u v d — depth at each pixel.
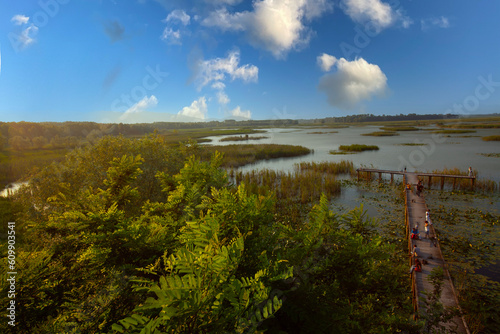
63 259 3.40
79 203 4.04
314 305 2.40
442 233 14.84
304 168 33.28
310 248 3.04
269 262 2.43
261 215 3.15
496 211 18.17
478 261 11.83
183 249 2.06
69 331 2.42
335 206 20.17
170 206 4.48
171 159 14.49
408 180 24.83
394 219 17.45
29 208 7.49
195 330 1.73
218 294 1.85
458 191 23.41
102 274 2.96
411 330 2.88
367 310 2.89
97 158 10.91
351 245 3.13
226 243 2.62
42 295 2.84
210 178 4.99
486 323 7.48
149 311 2.01
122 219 3.30
